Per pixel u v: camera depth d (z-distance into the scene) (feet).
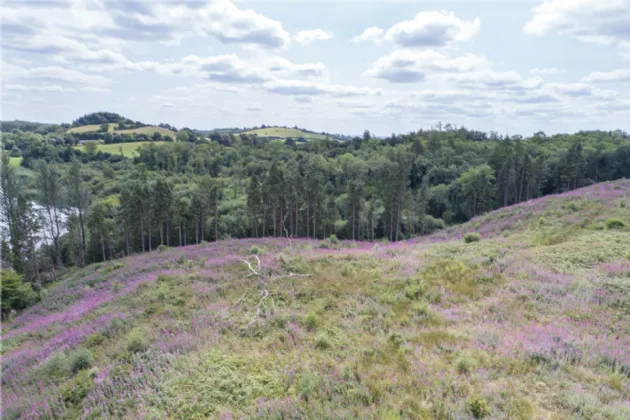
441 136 456.04
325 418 20.26
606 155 274.36
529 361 24.90
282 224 190.29
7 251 142.51
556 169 254.06
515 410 19.77
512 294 38.14
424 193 216.95
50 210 173.78
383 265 51.98
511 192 250.37
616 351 25.49
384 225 204.13
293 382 25.14
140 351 32.91
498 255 52.65
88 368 32.22
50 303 75.87
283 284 46.75
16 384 33.47
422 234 205.46
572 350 25.95
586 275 41.60
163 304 45.78
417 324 33.35
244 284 48.67
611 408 19.24
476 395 20.56
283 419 21.17
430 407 20.75
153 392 25.55
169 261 84.84
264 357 29.07
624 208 77.00
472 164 304.09
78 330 44.06
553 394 21.15
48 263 166.40
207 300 45.16
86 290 77.15
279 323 35.68
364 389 22.90
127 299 52.49
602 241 53.93
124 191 169.17
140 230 178.09
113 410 24.67
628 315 31.91
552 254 50.03
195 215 178.70
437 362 25.46
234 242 117.91
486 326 31.14
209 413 22.98
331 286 44.96
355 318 35.63
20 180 174.91
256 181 183.32
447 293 40.19
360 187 186.50
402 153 272.92
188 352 30.91
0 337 54.95
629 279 38.93
